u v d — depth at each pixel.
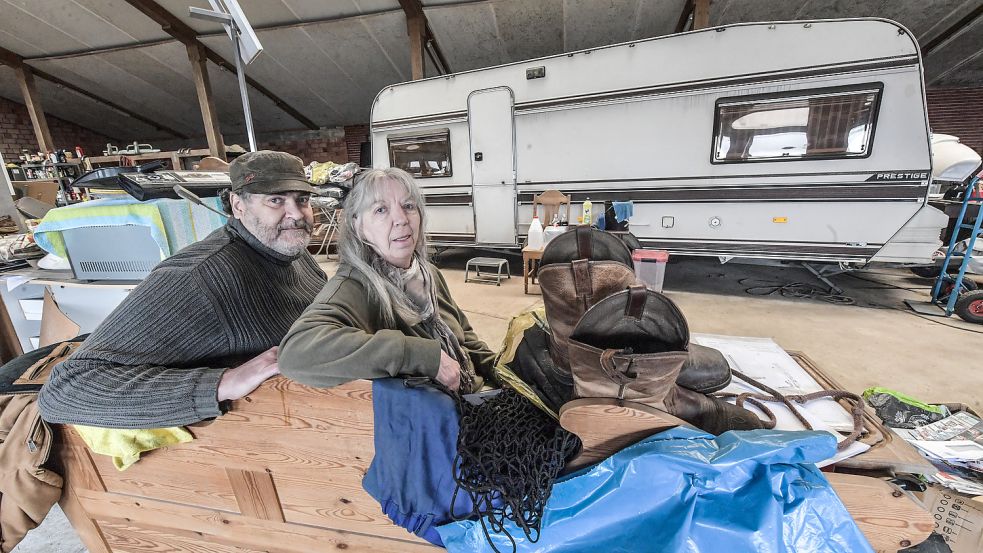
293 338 0.77
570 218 3.87
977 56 5.69
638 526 0.73
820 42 2.78
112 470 1.06
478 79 3.92
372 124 4.57
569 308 0.87
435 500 0.78
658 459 0.69
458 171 4.29
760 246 3.26
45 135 7.77
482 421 0.80
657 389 0.75
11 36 6.38
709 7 4.66
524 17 5.36
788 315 3.10
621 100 3.42
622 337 0.75
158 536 1.15
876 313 3.12
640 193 3.54
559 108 3.66
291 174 1.08
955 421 1.27
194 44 6.39
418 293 1.04
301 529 1.02
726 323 2.95
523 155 3.94
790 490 0.70
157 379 0.82
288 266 1.21
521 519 0.73
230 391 0.82
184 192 1.28
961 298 2.94
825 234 3.06
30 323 2.21
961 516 1.00
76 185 1.38
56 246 1.74
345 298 0.87
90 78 7.79
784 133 2.99
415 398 0.74
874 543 0.78
